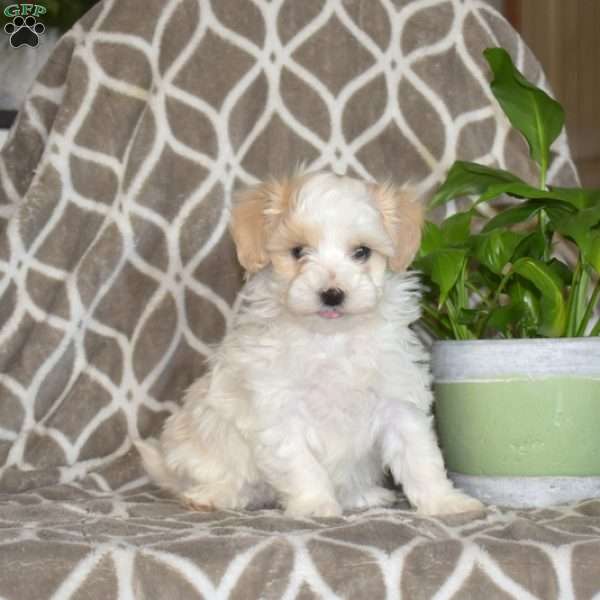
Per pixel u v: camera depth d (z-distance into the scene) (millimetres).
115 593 813
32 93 1199
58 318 1142
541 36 1654
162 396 1174
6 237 1141
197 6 1190
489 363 1003
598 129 1657
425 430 999
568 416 992
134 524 904
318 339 997
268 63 1197
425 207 1099
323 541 841
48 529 876
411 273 1049
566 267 1073
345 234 984
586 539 849
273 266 1012
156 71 1179
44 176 1151
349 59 1209
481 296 1104
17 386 1131
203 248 1183
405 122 1212
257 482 1034
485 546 836
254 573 820
